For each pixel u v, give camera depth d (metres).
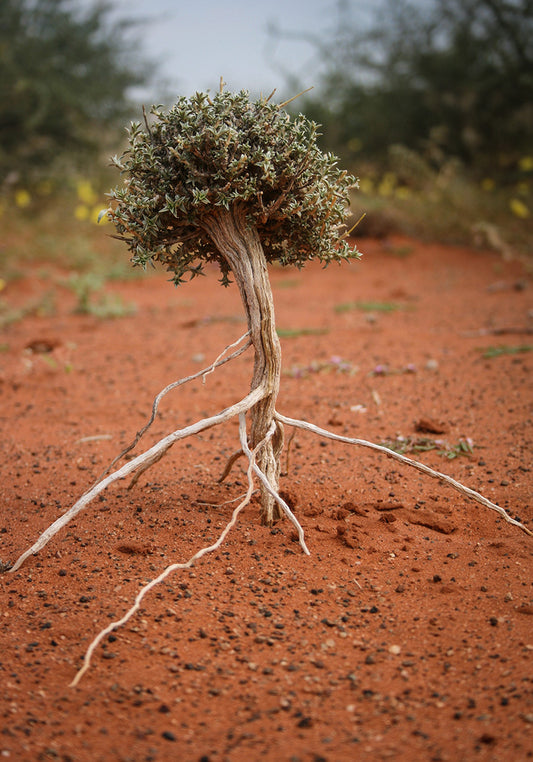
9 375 5.70
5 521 3.07
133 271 11.18
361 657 2.10
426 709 1.86
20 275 10.45
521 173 14.01
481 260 10.73
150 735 1.78
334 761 1.68
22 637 2.20
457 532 2.92
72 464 3.77
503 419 4.24
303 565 2.62
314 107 16.27
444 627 2.24
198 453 3.87
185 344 6.63
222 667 2.05
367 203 12.55
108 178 14.66
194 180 2.50
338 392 4.95
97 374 5.69
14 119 15.49
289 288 9.82
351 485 3.37
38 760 1.69
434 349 6.04
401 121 15.66
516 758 1.67
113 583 2.50
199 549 2.73
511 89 14.42
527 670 2.00
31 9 16.83
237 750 1.73
